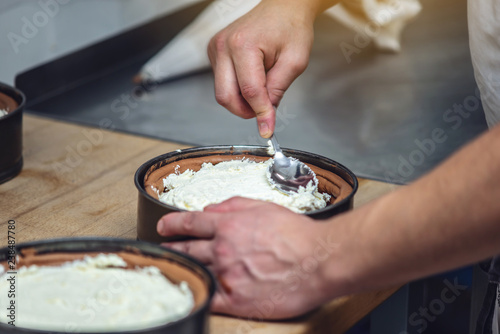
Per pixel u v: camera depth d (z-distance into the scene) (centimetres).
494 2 90
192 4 192
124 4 172
